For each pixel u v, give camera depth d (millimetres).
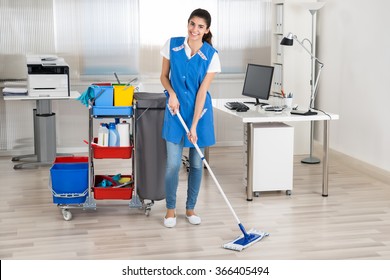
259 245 4266
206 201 5328
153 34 7371
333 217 4895
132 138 4988
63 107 7270
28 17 7039
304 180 6070
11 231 4586
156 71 7434
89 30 7211
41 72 6383
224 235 4469
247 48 7645
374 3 6273
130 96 4832
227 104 5898
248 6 7574
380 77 6223
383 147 6207
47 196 5527
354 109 6723
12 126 7188
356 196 5504
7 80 7090
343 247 4223
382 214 4973
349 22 6746
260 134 5418
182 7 7402
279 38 7195
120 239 4398
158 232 4543
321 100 7434
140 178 4934
